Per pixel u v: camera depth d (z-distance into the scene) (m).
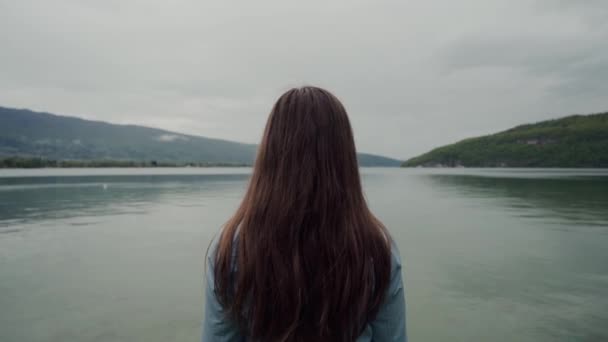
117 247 7.41
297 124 0.88
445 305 4.34
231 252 0.84
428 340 3.53
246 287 0.81
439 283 5.12
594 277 5.35
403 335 0.89
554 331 3.69
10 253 6.91
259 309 0.80
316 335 0.81
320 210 0.83
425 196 20.52
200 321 3.96
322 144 0.87
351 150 0.94
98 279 5.34
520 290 4.83
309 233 0.82
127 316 4.07
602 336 3.58
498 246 7.39
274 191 0.85
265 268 0.80
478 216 11.92
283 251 0.81
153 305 4.39
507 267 5.88
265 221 0.83
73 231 9.25
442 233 8.86
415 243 7.72
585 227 9.66
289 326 0.80
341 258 0.81
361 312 0.81
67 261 6.32
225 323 0.86
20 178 43.34
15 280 5.29
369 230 0.87
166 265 6.07
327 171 0.86
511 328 3.75
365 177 54.34
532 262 6.19
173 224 10.35
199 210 13.66
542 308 4.25
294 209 0.82
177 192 23.25
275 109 0.94
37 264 6.15
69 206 15.04
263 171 0.90
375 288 0.83
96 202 16.69
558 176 50.28
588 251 6.95
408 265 6.02
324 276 0.80
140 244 7.70
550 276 5.41
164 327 3.82
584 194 20.83
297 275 0.79
